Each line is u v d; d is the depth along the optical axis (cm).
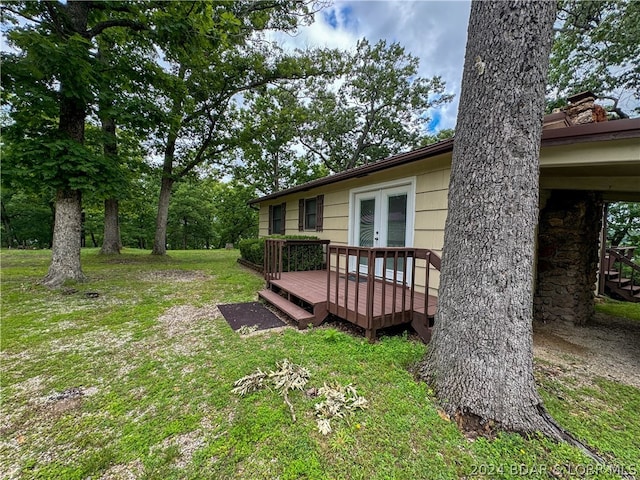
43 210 1842
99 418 186
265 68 1070
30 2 474
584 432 177
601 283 674
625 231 990
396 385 219
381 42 1503
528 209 185
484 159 189
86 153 528
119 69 566
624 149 225
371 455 154
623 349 322
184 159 1207
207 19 543
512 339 184
